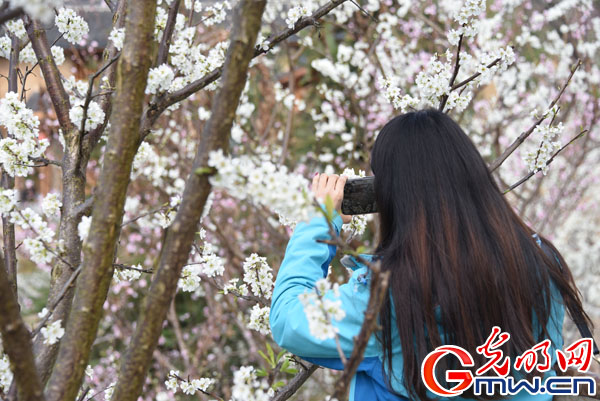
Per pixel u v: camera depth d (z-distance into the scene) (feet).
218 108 2.65
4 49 4.85
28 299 14.44
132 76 2.87
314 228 4.04
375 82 12.52
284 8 11.73
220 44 5.64
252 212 12.50
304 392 12.27
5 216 4.16
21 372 2.45
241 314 11.01
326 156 13.25
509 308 3.62
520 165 13.83
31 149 4.29
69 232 3.90
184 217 2.69
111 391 4.37
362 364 3.77
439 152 3.90
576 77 12.86
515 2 12.78
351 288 3.82
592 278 13.88
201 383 4.81
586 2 12.95
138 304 13.71
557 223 14.02
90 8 7.90
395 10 13.73
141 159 4.60
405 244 3.73
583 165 14.62
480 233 3.70
